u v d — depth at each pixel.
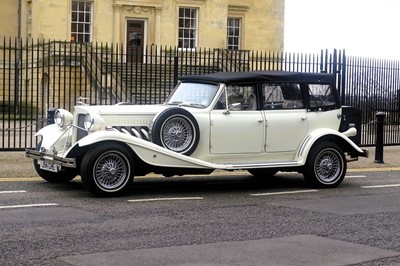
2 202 11.61
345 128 14.92
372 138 24.08
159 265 7.90
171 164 12.74
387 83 24.38
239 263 8.08
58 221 10.15
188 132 12.99
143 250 8.56
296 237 9.49
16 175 14.94
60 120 13.15
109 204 11.71
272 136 13.84
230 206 11.88
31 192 12.73
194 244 8.95
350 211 11.57
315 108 14.36
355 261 8.27
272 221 10.61
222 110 13.44
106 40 41.22
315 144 14.20
